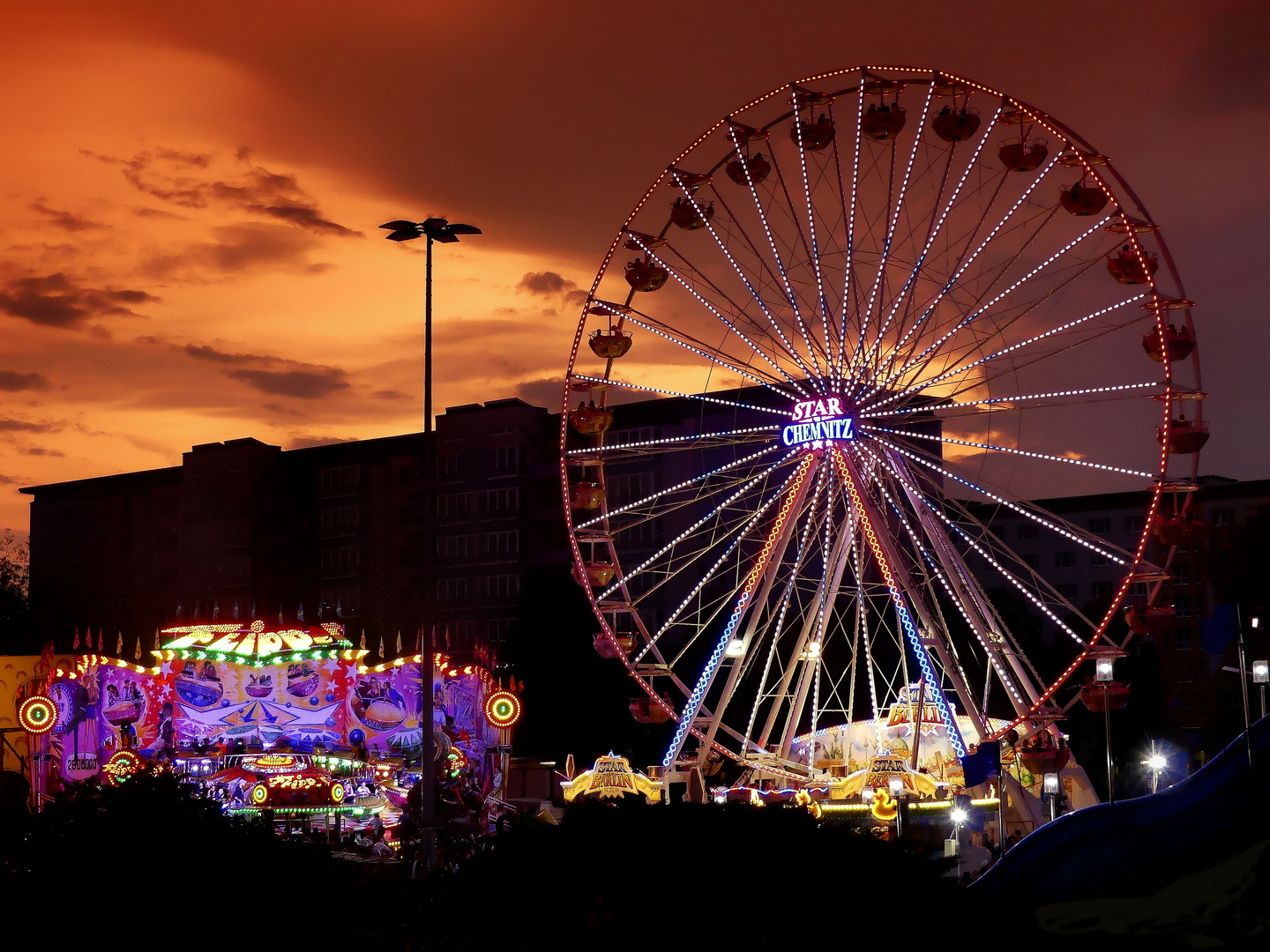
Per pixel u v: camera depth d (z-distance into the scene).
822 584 44.22
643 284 44.09
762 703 72.94
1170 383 37.69
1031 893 19.62
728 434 43.38
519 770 50.47
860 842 18.28
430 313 39.88
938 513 40.72
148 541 114.56
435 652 49.50
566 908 18.16
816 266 41.41
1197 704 83.88
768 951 17.25
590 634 76.75
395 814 45.44
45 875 20.34
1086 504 105.44
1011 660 41.09
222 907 20.39
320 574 105.44
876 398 41.09
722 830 18.47
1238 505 98.06
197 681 48.62
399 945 20.95
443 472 100.75
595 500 44.62
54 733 47.50
